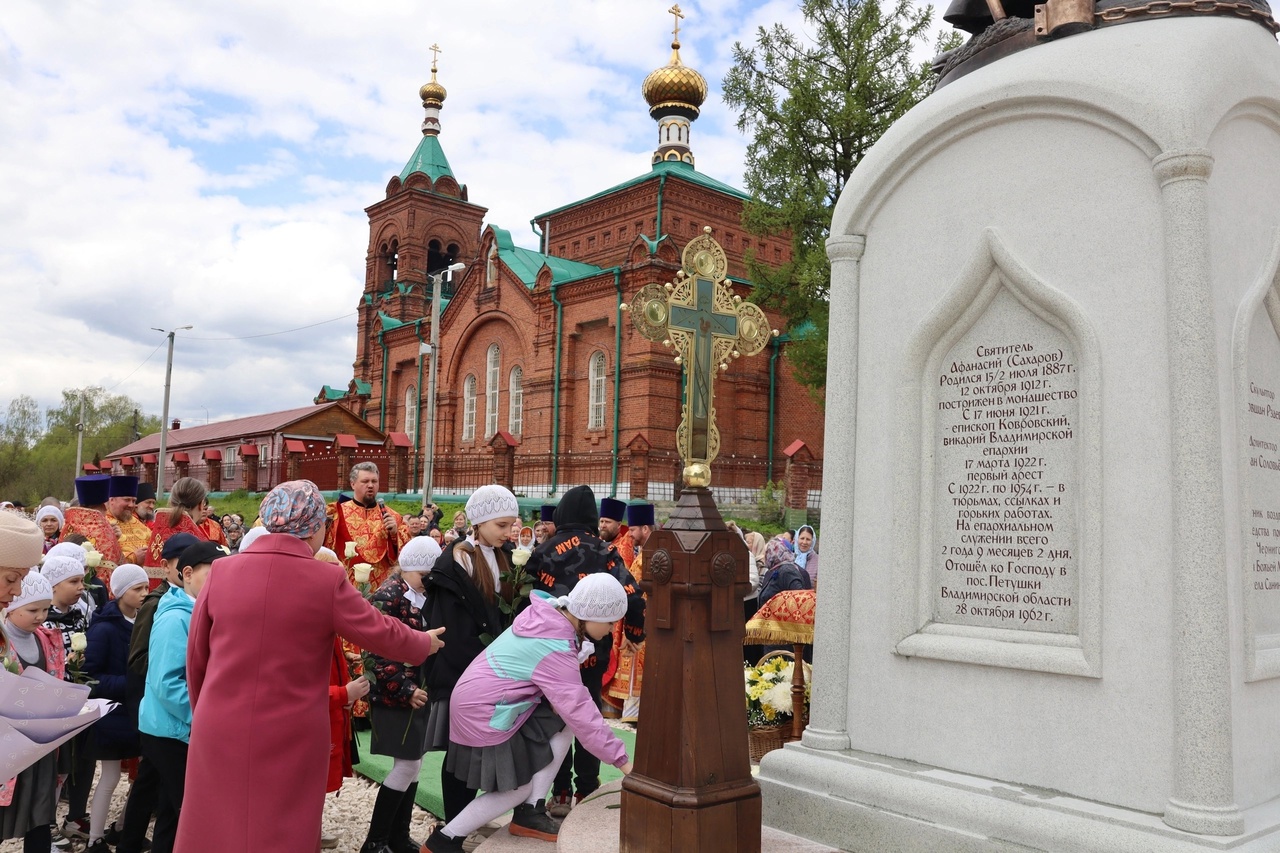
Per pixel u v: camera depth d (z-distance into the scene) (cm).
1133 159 362
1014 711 378
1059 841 338
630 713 885
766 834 415
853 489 450
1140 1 392
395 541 865
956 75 448
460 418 3603
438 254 4466
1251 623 348
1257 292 365
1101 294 366
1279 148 396
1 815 437
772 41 2355
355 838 576
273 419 4156
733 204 3572
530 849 455
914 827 375
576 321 3047
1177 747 329
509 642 456
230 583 366
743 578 362
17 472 7394
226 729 349
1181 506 334
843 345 456
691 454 445
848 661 442
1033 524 384
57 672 519
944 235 423
